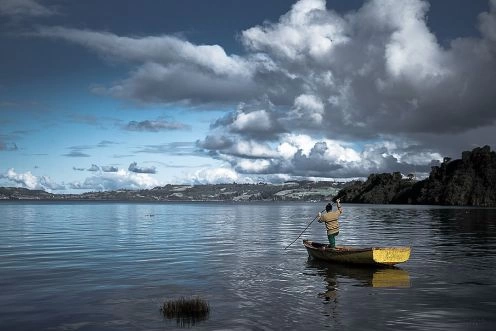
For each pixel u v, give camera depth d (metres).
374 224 49.97
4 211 99.50
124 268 17.78
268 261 19.91
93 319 10.47
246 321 10.26
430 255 21.69
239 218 68.62
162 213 92.25
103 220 59.22
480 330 9.70
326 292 13.36
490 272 16.88
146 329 9.70
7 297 12.69
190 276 16.02
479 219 61.38
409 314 10.90
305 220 62.06
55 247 25.47
